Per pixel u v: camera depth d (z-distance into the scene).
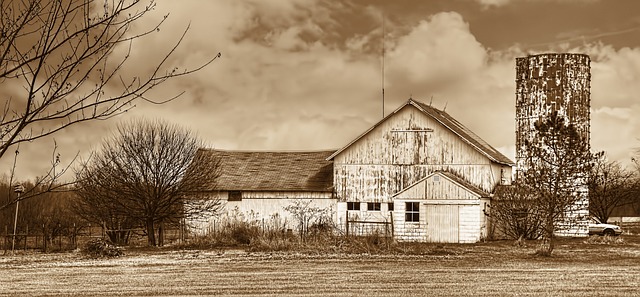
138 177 39.53
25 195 5.59
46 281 22.27
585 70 46.97
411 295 18.30
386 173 45.56
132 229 40.50
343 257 30.03
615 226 48.75
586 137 46.94
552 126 31.30
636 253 32.31
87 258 31.25
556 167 32.34
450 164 44.56
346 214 43.34
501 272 24.05
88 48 5.33
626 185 63.12
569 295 18.20
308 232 38.06
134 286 20.75
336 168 46.41
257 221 44.59
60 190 5.72
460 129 48.31
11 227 40.12
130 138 39.84
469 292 18.80
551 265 26.67
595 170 54.72
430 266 26.28
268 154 51.53
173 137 40.66
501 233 43.38
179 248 36.41
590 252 32.88
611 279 21.83
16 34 5.16
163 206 39.97
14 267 27.23
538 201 32.16
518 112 47.72
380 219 45.22
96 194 38.81
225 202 47.62
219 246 37.22
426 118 45.06
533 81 47.25
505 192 42.44
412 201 43.03
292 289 19.72
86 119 5.38
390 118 45.75
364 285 20.47
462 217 41.78
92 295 18.89
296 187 46.91
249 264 27.44
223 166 49.78
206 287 20.33
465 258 29.64
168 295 18.73
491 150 48.00
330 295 18.41
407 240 42.81
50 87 5.25
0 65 5.11
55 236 41.44
